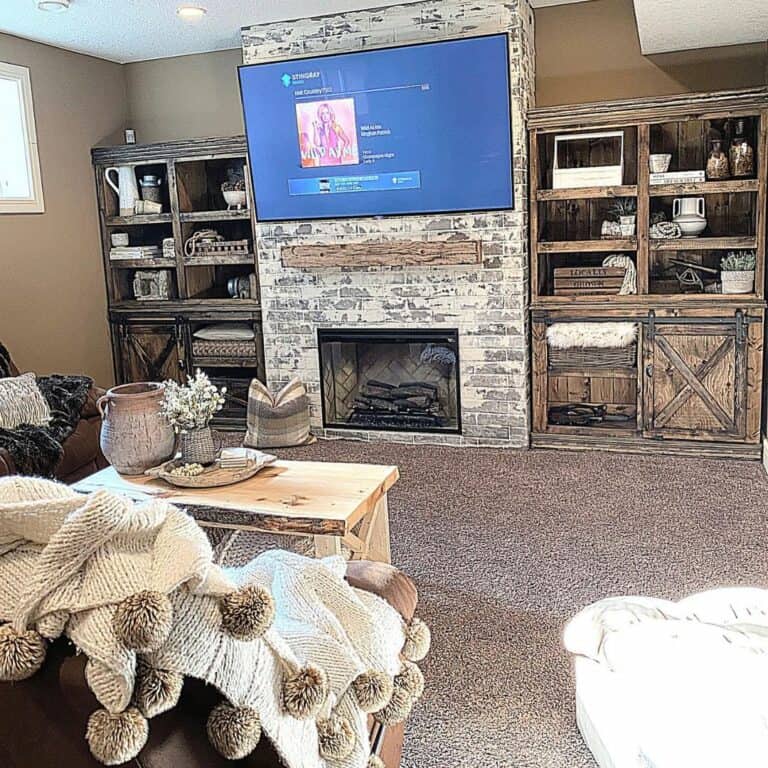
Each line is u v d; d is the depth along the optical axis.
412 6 4.78
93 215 5.96
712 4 3.71
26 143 5.38
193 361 5.90
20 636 1.08
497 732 2.27
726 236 4.84
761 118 4.41
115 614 1.05
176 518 1.20
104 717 1.04
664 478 4.38
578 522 3.80
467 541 3.63
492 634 2.81
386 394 5.52
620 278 4.83
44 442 3.93
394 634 1.70
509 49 4.52
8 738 1.13
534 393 5.05
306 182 5.20
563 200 5.10
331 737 1.39
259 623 1.15
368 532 2.92
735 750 1.80
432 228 5.02
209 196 6.12
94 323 6.00
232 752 1.16
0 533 1.15
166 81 6.09
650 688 2.05
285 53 5.12
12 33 5.18
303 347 5.52
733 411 4.68
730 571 3.21
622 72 5.00
